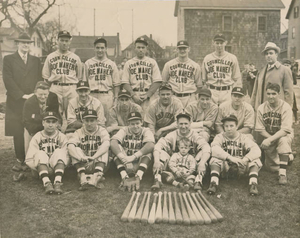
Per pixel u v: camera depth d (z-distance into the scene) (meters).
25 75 5.09
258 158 4.25
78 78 5.43
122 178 4.29
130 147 4.54
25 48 5.09
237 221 3.48
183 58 5.48
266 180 4.49
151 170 4.82
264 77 5.16
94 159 4.37
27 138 4.81
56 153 4.26
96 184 4.20
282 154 4.41
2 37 7.68
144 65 5.47
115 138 4.49
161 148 4.43
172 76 5.54
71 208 3.72
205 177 4.57
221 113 4.90
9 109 4.98
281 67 5.07
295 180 4.45
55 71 5.24
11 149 5.81
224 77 5.38
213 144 4.39
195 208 3.60
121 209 3.69
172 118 5.02
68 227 3.34
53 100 4.82
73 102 4.88
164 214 3.49
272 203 3.84
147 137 4.49
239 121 4.85
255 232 3.28
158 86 5.53
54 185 4.09
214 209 3.62
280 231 3.30
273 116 4.66
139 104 5.40
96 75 5.41
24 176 4.52
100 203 3.83
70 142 4.38
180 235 3.22
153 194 4.02
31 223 3.42
